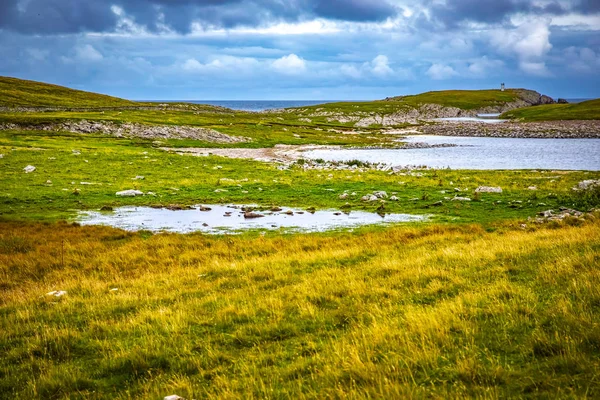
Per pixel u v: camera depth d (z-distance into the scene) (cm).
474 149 9400
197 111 17338
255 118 16250
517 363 787
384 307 1153
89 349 1040
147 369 921
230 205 3494
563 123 14462
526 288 1190
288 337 1047
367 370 774
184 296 1459
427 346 857
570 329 877
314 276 1600
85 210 3291
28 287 1692
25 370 938
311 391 733
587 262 1348
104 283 1695
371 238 2322
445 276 1426
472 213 3019
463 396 679
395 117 19162
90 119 9394
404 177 4947
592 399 627
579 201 3203
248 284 1562
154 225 2850
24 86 17488
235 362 910
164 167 5434
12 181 4156
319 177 4934
